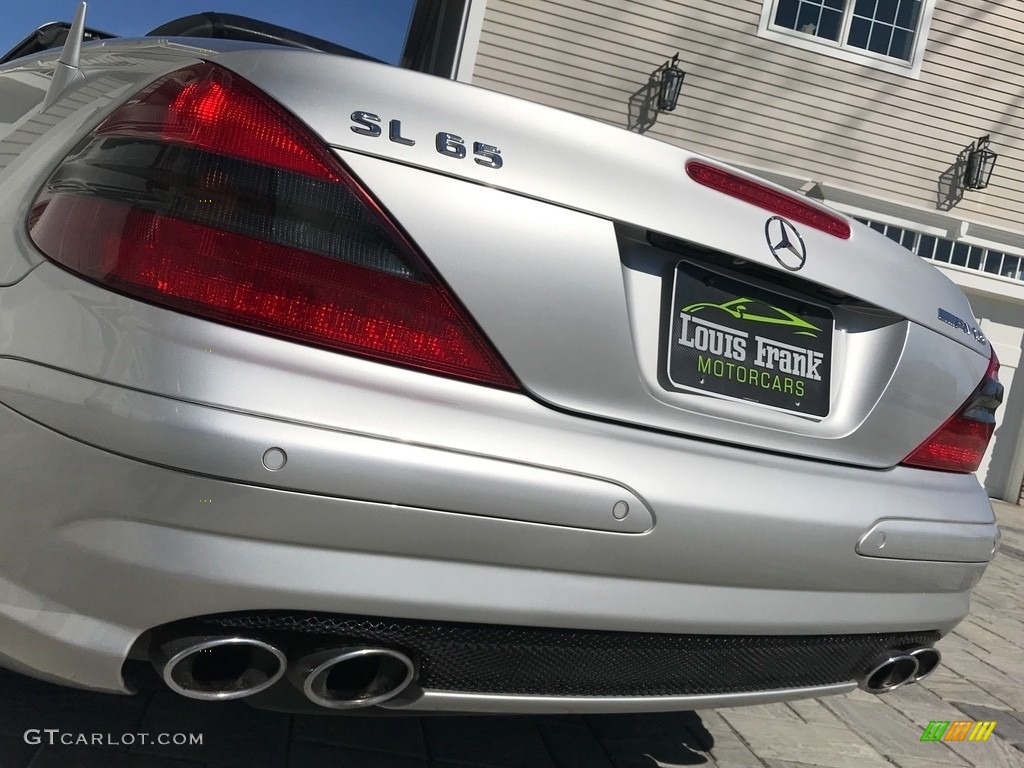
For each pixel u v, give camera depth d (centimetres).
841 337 195
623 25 865
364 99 147
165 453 130
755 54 895
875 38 922
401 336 144
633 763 239
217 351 134
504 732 241
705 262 176
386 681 149
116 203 140
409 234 145
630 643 164
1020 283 962
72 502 134
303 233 140
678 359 171
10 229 155
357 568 139
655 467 160
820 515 177
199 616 136
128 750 196
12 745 190
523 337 152
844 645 192
